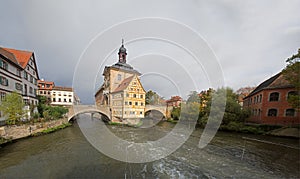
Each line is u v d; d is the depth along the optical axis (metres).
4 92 16.17
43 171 7.83
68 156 9.80
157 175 7.61
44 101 29.05
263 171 8.33
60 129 19.27
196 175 7.76
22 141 13.56
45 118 18.73
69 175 7.38
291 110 18.48
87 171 7.78
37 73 26.61
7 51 20.42
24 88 21.09
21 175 7.45
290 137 16.03
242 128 18.83
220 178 7.52
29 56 23.02
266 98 20.89
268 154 11.09
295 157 10.53
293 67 14.72
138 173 7.70
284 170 8.48
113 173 7.59
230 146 13.05
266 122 20.61
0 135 12.05
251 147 12.84
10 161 9.16
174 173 7.88
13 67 18.20
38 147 11.88
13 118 13.41
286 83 19.20
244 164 9.23
